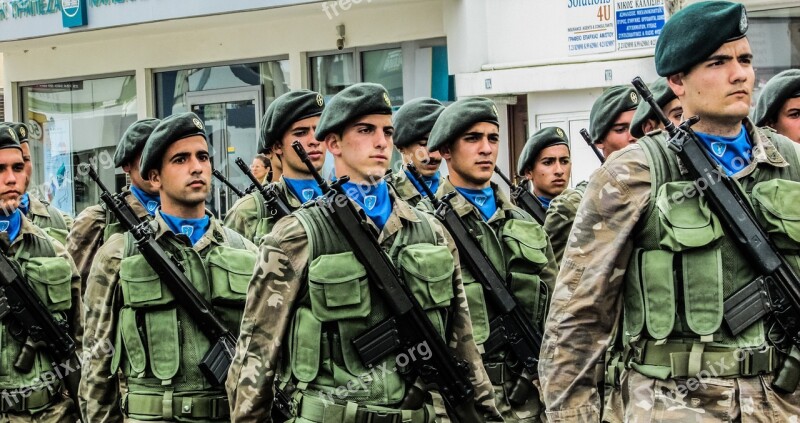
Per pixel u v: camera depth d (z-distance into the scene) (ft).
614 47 50.44
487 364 26.94
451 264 20.47
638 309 18.03
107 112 69.26
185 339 24.08
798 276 17.93
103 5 62.69
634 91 33.22
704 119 18.15
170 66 66.03
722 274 17.67
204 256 24.75
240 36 62.80
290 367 20.16
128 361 24.31
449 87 56.44
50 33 65.26
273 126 31.40
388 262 19.95
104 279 24.56
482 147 27.68
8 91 72.90
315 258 19.83
